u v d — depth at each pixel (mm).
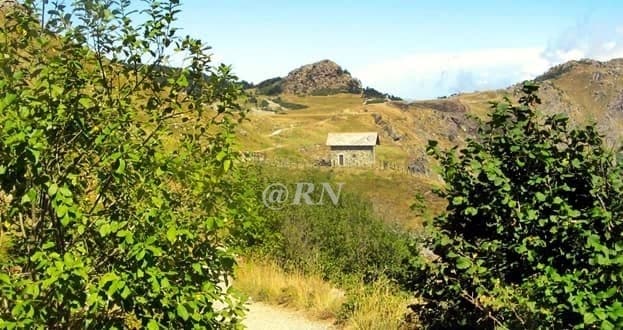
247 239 4676
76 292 3848
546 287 4578
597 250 4359
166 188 4293
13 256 4438
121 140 4113
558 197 4691
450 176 5184
